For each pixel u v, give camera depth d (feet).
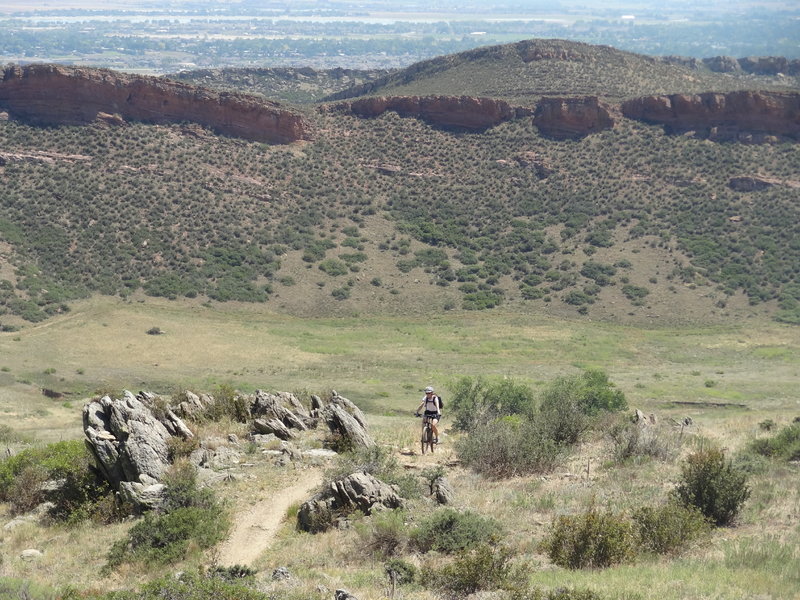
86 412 80.48
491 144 416.67
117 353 243.60
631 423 91.50
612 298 329.31
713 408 181.57
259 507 68.49
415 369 234.38
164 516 64.08
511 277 349.82
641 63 500.74
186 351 248.73
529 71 486.38
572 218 379.35
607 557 53.57
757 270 339.57
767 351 268.21
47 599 53.06
